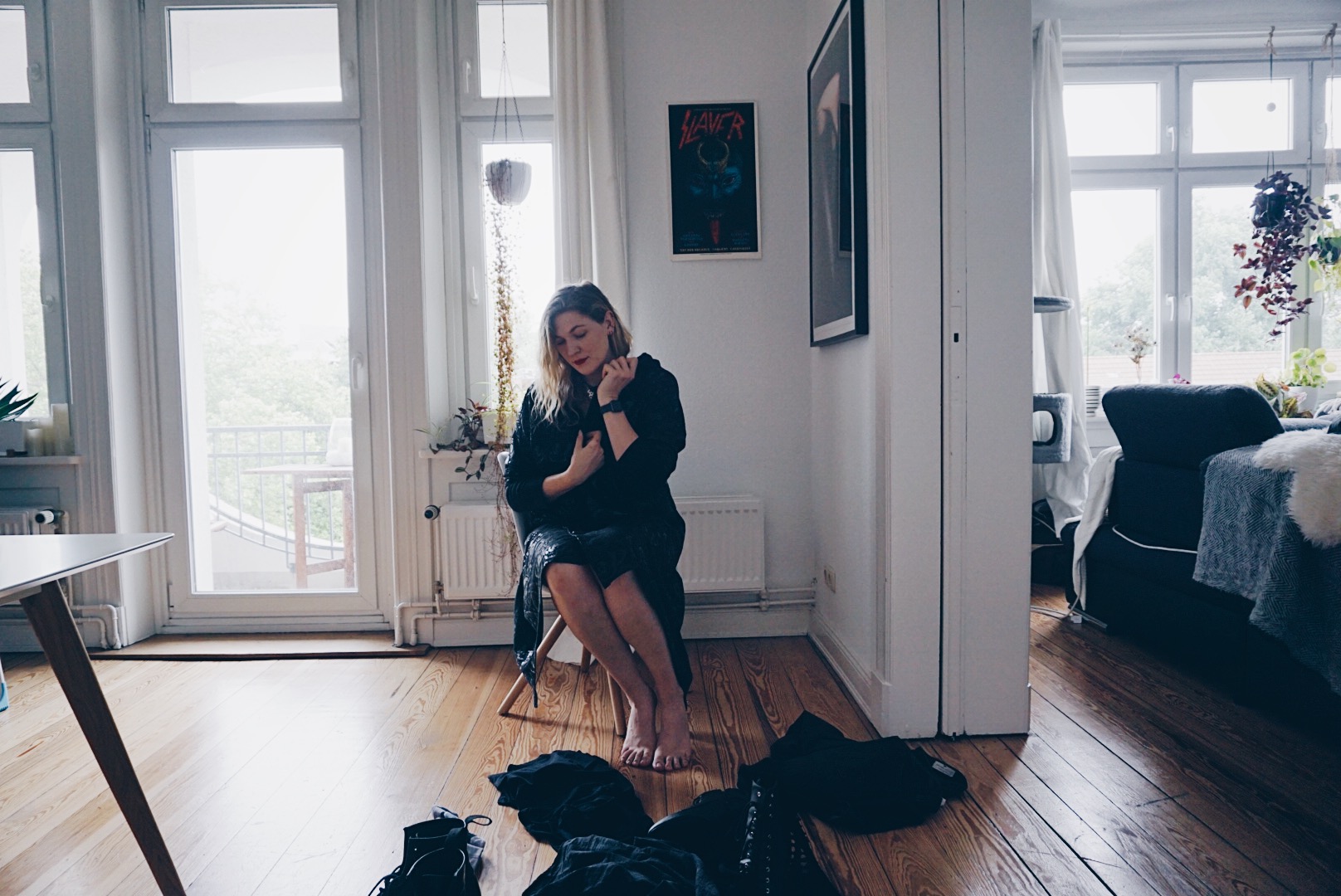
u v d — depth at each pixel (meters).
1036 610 3.32
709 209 2.98
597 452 2.00
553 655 2.79
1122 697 2.33
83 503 2.92
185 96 3.04
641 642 1.94
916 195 1.98
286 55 3.04
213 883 1.47
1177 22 4.06
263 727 2.21
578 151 2.83
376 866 1.53
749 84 2.97
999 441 2.02
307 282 3.09
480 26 3.03
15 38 2.95
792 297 3.00
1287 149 4.29
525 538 2.13
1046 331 4.05
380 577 3.12
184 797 1.81
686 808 1.59
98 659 2.82
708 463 3.02
